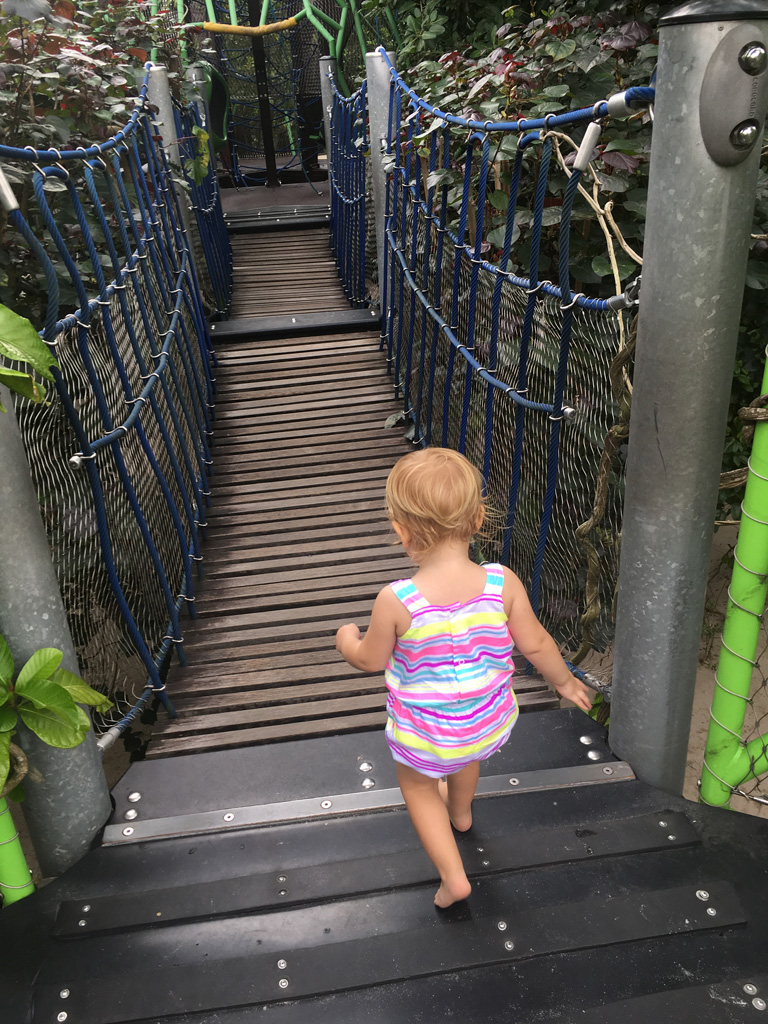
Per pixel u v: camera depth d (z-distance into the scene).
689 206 1.57
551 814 2.01
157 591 3.17
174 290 4.39
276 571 3.80
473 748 1.64
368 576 3.69
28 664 1.77
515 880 1.80
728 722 2.06
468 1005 1.52
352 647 1.72
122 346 3.18
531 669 2.80
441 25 5.54
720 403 1.75
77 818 1.98
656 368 1.73
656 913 1.69
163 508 3.42
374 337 6.29
